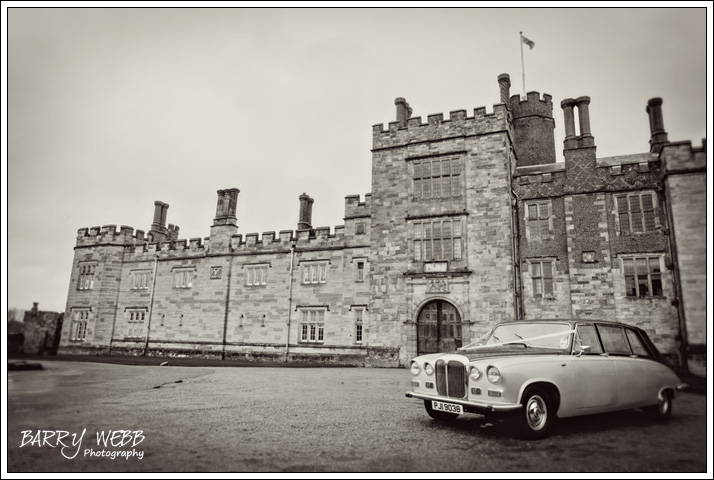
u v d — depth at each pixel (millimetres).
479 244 23047
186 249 33750
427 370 8445
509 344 9023
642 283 21281
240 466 5922
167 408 9789
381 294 24281
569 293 22328
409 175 25156
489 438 7391
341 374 18688
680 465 6066
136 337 33344
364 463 6055
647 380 8688
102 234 35719
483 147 24047
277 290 30469
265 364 24969
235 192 33812
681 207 17078
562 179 23656
